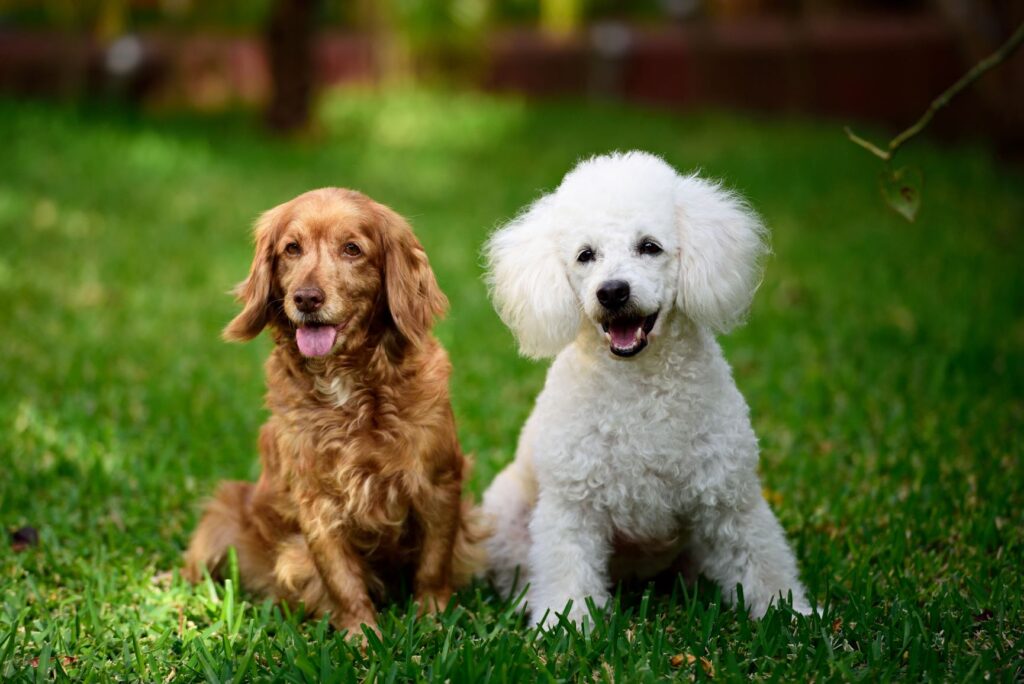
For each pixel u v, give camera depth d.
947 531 4.50
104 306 8.47
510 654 3.40
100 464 5.30
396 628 3.76
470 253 10.29
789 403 6.29
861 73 20.42
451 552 4.10
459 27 17.77
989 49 14.62
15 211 11.35
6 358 7.04
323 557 3.95
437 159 15.73
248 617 4.01
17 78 20.62
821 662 3.34
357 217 3.92
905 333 7.64
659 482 3.84
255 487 4.46
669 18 24.89
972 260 9.87
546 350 4.04
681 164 15.17
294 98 16.86
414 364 4.01
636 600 4.17
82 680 3.40
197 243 10.57
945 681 3.14
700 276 3.84
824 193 13.42
